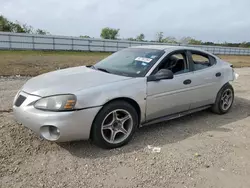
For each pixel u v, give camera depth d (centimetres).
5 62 1526
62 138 297
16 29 5034
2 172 269
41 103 300
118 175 274
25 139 343
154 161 306
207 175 281
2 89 672
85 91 306
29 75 1016
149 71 373
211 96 477
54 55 2627
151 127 423
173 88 394
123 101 340
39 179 260
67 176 268
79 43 3653
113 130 336
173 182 264
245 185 265
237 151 344
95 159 306
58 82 334
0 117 420
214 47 4941
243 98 669
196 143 364
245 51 5638
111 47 3944
